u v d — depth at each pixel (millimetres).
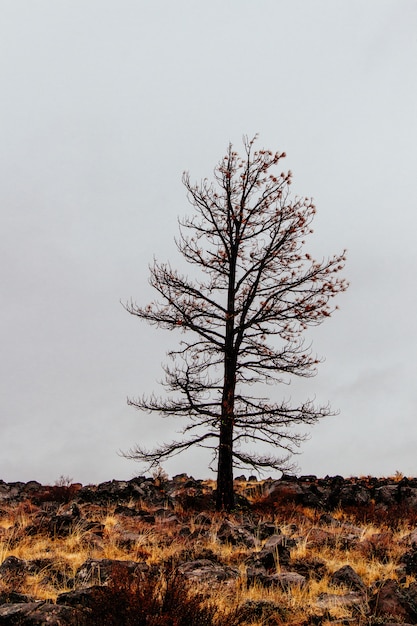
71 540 9789
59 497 15953
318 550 9648
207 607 5773
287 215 17641
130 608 5293
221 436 16219
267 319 17031
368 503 16484
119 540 9977
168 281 17281
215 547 9938
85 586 7129
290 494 16875
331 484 18578
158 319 17094
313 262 17156
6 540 9891
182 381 16141
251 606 6574
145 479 19609
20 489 18359
